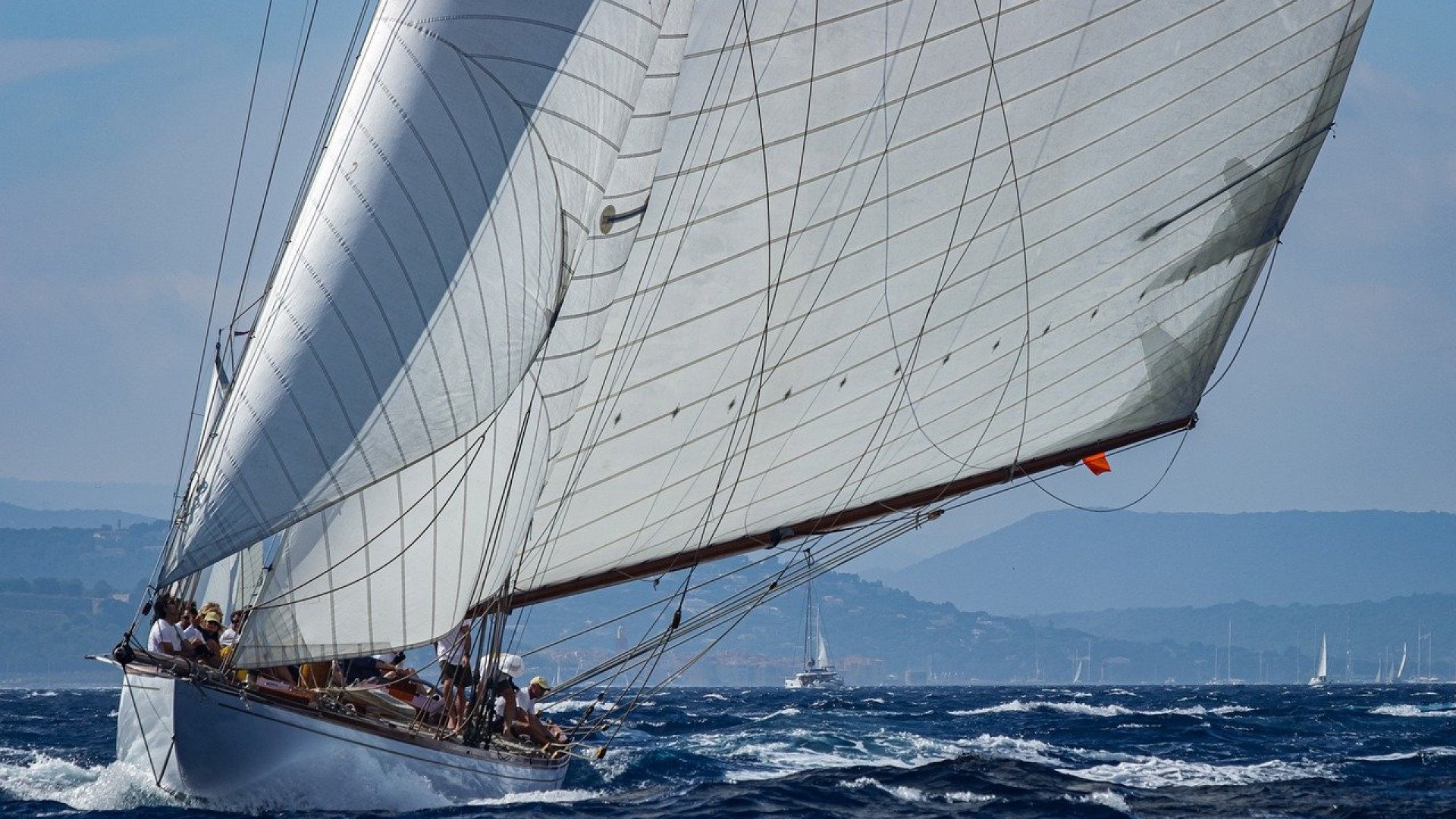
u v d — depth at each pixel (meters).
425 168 12.00
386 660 15.66
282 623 12.16
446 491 12.39
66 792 15.59
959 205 16.47
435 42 12.27
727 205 15.26
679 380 15.53
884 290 16.45
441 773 13.66
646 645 16.58
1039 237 17.14
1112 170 17.19
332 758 12.76
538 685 16.66
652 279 15.05
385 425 11.76
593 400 15.05
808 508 17.27
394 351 11.77
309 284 11.81
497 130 12.27
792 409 16.47
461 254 11.99
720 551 16.91
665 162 14.79
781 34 15.07
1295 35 17.30
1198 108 17.33
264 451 11.61
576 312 13.33
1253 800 17.25
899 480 17.64
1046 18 16.33
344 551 12.18
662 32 13.77
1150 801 17.05
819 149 15.55
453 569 12.62
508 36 12.44
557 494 15.25
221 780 12.55
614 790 17.39
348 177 11.99
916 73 15.86
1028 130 16.66
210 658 13.80
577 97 12.70
